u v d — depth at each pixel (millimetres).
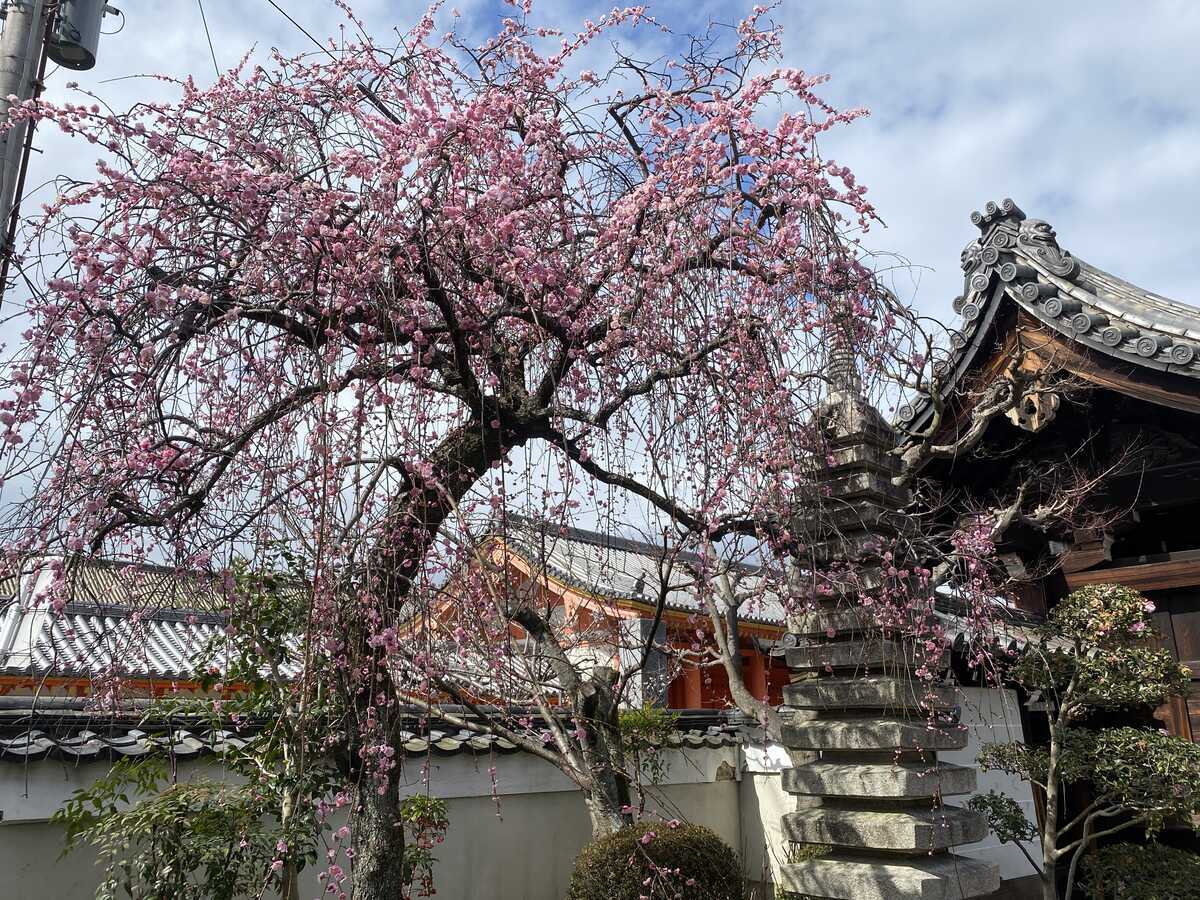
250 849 3834
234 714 4359
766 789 7484
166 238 3041
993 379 6395
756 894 7195
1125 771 5297
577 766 4566
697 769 7348
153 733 4523
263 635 4234
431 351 3408
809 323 3506
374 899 3602
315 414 3000
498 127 3465
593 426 3680
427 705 3598
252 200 3043
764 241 3410
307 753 3621
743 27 3844
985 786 6992
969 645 5793
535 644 4582
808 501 3947
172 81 3494
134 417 2988
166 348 2980
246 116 3486
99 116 3021
